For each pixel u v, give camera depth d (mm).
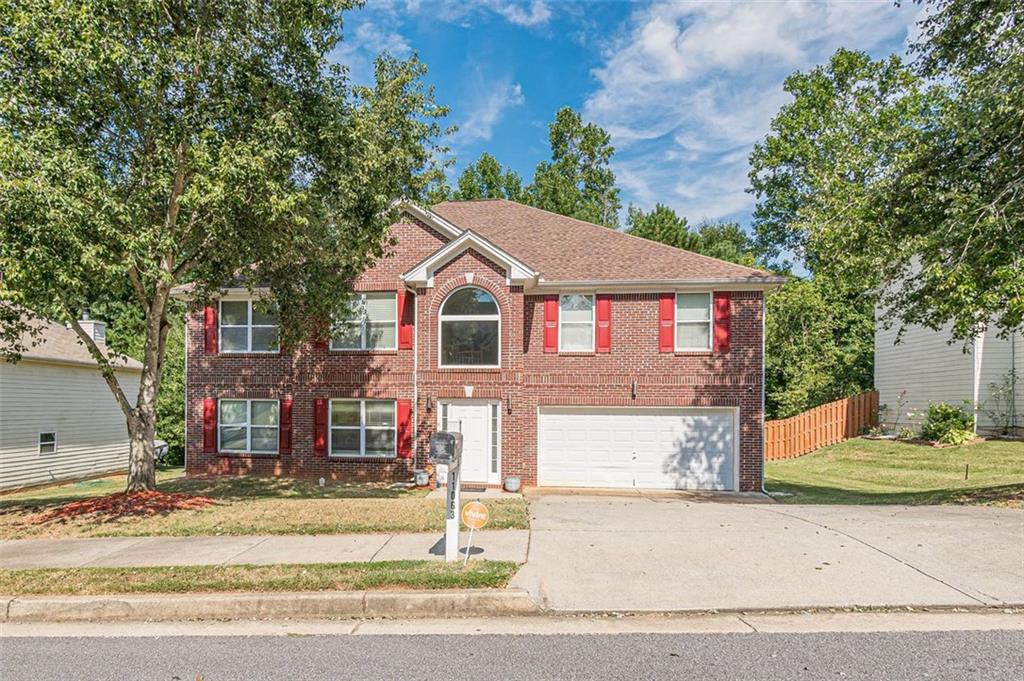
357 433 16859
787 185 32531
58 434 20031
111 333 32750
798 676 4402
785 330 26484
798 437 22031
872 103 25156
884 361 25594
